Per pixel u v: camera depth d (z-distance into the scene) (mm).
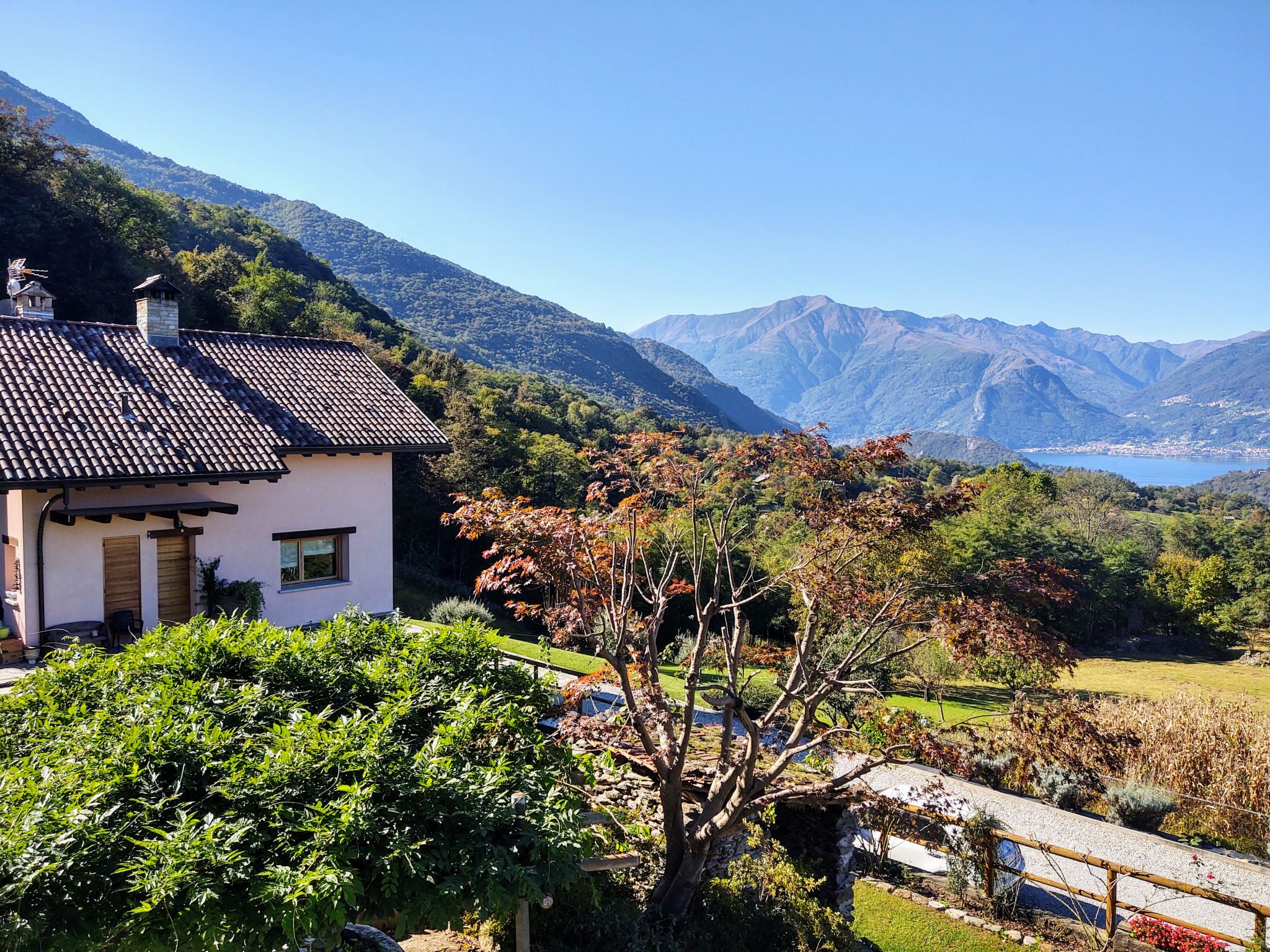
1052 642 7453
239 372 18453
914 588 8406
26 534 13961
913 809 12992
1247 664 49344
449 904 5414
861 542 8680
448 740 6477
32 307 18453
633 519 8906
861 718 12141
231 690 7371
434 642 8914
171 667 7855
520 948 6762
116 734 6297
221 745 6160
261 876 4949
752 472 8945
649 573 9469
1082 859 11258
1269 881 12961
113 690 7473
